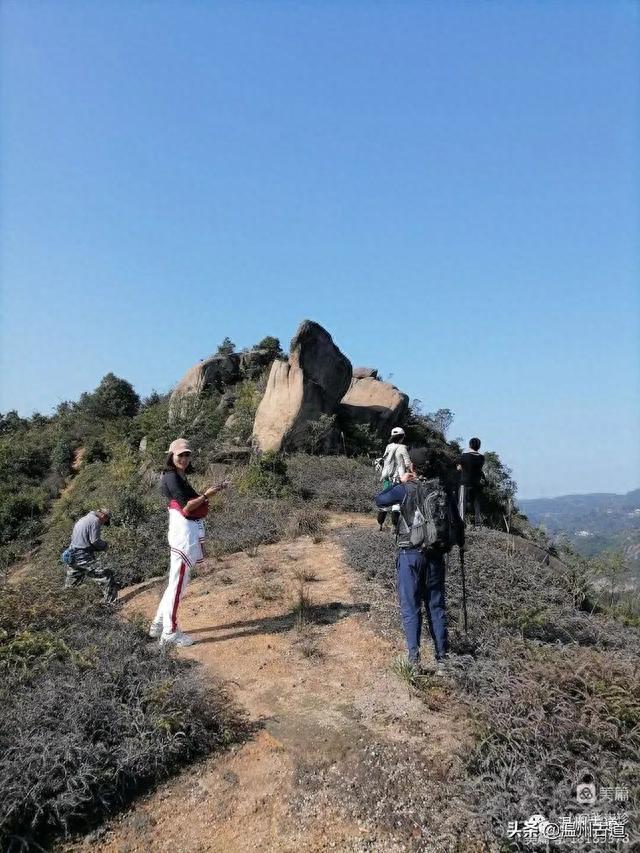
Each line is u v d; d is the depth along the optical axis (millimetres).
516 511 15484
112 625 5867
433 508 4820
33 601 6219
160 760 3773
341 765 3760
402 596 4945
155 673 4629
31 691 4230
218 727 4188
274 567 8117
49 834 3340
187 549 5719
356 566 7738
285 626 6031
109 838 3320
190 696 4270
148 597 7621
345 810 3400
